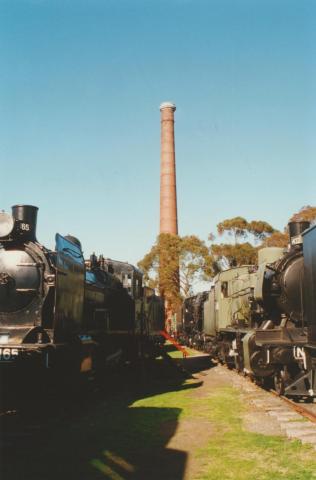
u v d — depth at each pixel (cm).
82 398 1011
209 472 542
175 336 4319
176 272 4488
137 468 562
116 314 1474
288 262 1143
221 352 1877
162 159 5603
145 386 1249
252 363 1138
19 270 852
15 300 841
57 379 895
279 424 772
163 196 5500
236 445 651
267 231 4738
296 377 1011
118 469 558
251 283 1407
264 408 902
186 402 991
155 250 4572
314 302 860
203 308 2692
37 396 885
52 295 852
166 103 5716
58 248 858
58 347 824
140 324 1650
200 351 2861
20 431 736
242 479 517
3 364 799
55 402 939
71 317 923
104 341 1207
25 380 853
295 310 1116
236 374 1501
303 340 1071
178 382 1328
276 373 1087
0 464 577
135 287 1554
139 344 1605
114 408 925
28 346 776
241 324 1477
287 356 1035
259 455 603
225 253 4594
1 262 858
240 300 1581
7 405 877
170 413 870
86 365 949
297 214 4091
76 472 548
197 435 711
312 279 869
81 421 807
